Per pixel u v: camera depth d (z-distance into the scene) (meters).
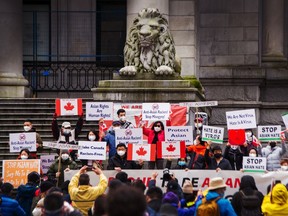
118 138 25.50
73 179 20.25
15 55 36.09
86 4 40.25
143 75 31.33
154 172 23.20
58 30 40.06
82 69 39.66
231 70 39.53
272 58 40.31
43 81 39.50
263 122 39.47
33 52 39.75
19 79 36.00
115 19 40.22
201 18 40.06
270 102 39.78
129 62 31.55
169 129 25.61
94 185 23.00
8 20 36.00
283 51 40.69
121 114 27.33
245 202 18.95
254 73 39.56
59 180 24.94
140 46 31.38
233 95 39.66
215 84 39.66
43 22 40.09
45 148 30.58
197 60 37.59
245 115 25.55
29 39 39.94
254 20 39.97
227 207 17.97
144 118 27.11
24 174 24.64
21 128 32.22
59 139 26.80
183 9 35.81
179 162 25.38
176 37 35.78
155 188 17.28
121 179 21.50
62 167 25.09
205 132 25.47
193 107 30.59
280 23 40.53
